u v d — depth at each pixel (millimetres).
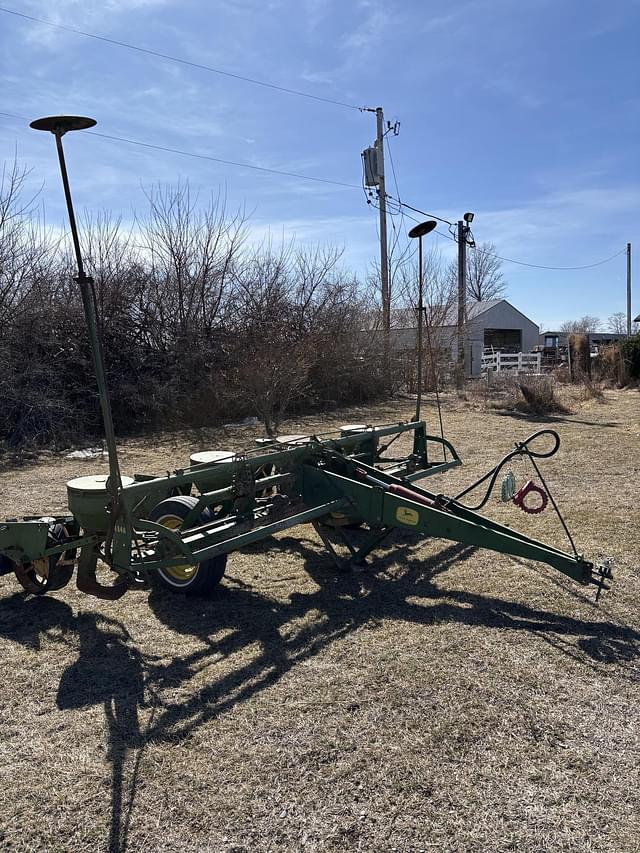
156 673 3791
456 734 3154
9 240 13219
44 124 3342
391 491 4996
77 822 2658
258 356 14000
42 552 4500
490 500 7457
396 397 19250
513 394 16766
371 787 2814
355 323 18719
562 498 7422
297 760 2992
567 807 2686
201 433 13281
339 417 15328
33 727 3291
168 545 4312
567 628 4246
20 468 9914
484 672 3711
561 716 3289
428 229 6059
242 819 2654
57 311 13414
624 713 3311
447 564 5461
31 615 4613
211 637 4227
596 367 23297
